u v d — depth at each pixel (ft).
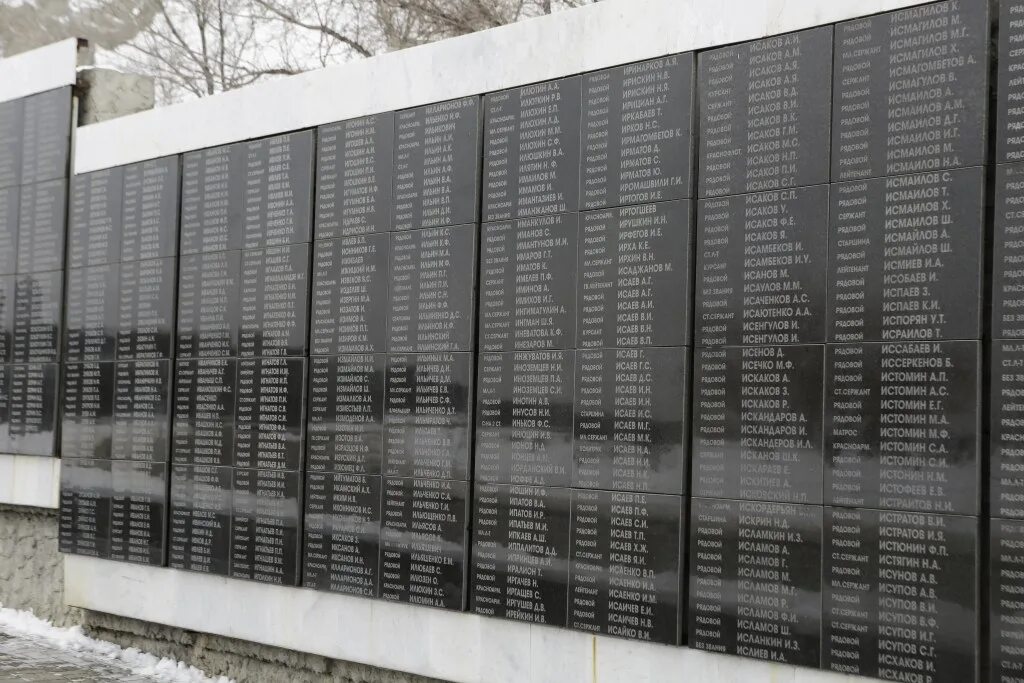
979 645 15.84
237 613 26.76
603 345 20.36
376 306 24.31
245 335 27.07
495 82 22.48
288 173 26.43
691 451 19.16
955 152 16.48
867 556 16.98
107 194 30.94
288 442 25.86
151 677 27.48
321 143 25.80
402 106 24.16
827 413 17.57
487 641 21.85
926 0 16.85
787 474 17.95
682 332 19.31
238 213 27.50
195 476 27.91
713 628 18.62
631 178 20.21
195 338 28.27
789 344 18.08
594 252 20.62
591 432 20.42
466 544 22.22
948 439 16.30
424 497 23.02
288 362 26.02
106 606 30.01
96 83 32.76
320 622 24.98
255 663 26.81
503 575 21.56
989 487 15.92
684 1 19.67
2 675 26.86
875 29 17.38
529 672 21.16
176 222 29.01
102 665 28.48
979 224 16.19
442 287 23.08
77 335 31.40
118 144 30.76
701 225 19.24
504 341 21.89
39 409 32.45
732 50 19.06
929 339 16.58
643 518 19.62
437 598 22.65
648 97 20.07
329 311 25.26
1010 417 15.72
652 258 19.83
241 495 26.76
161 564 28.53
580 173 20.94
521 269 21.75
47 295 32.55
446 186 23.18
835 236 17.66
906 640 16.52
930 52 16.80
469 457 22.29
